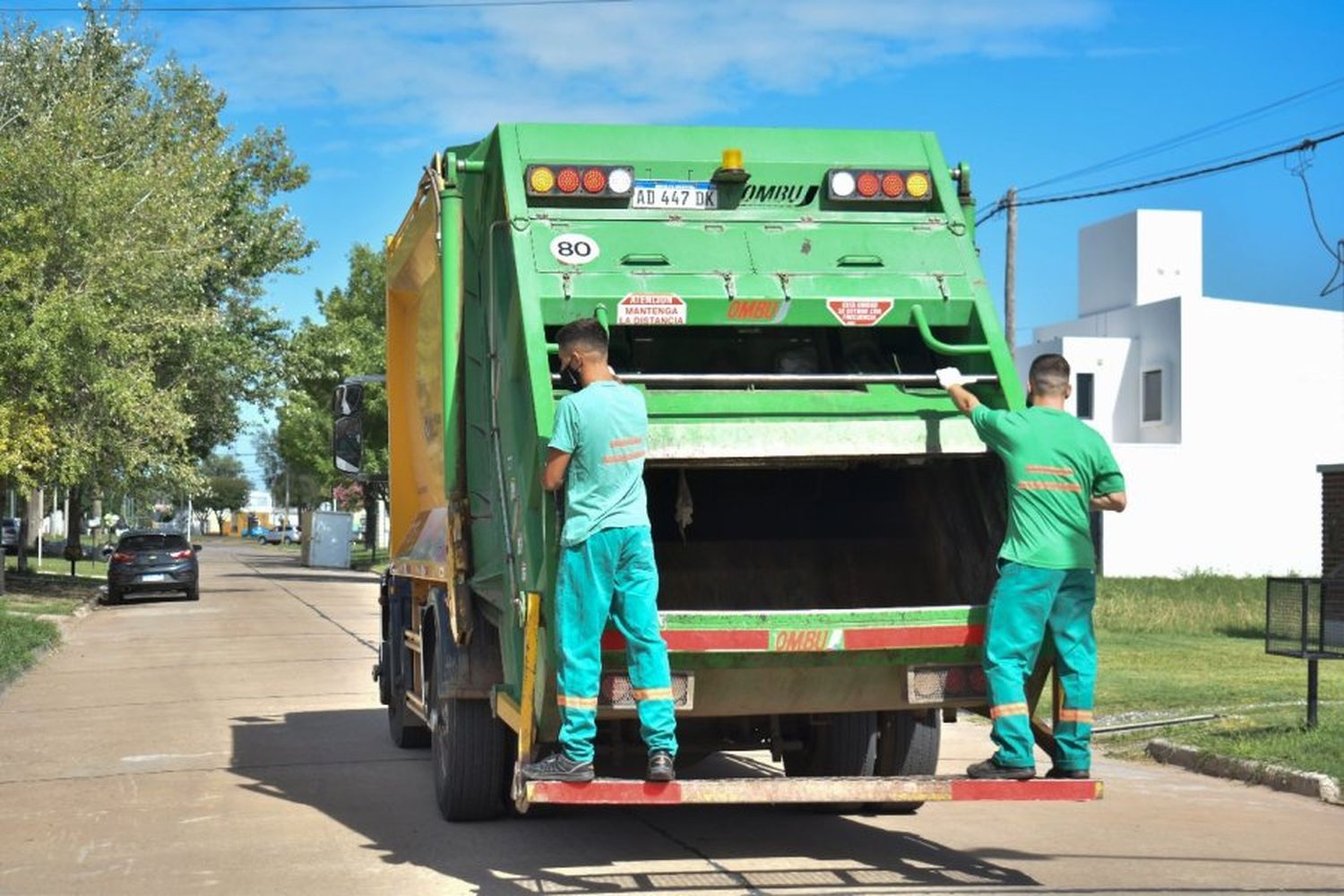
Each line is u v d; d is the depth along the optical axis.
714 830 8.09
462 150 8.06
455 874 7.01
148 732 12.41
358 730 12.48
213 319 32.94
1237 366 36.97
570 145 7.24
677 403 6.59
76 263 28.53
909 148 7.59
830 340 7.63
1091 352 38.28
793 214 7.31
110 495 37.03
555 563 6.31
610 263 6.95
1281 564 36.97
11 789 9.72
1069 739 6.54
